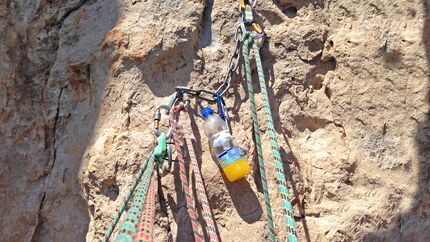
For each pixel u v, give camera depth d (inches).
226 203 81.0
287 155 84.9
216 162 82.7
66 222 87.5
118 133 84.7
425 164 84.2
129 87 87.2
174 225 79.1
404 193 83.1
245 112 86.7
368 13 92.4
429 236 80.6
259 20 92.8
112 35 89.4
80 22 93.9
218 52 90.7
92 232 81.8
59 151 90.4
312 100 89.4
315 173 84.9
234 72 89.2
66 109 91.6
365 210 81.7
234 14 93.2
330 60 91.4
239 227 79.8
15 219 88.9
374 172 84.5
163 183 80.8
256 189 82.0
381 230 81.0
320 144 87.0
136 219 56.5
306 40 91.5
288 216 71.4
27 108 93.4
